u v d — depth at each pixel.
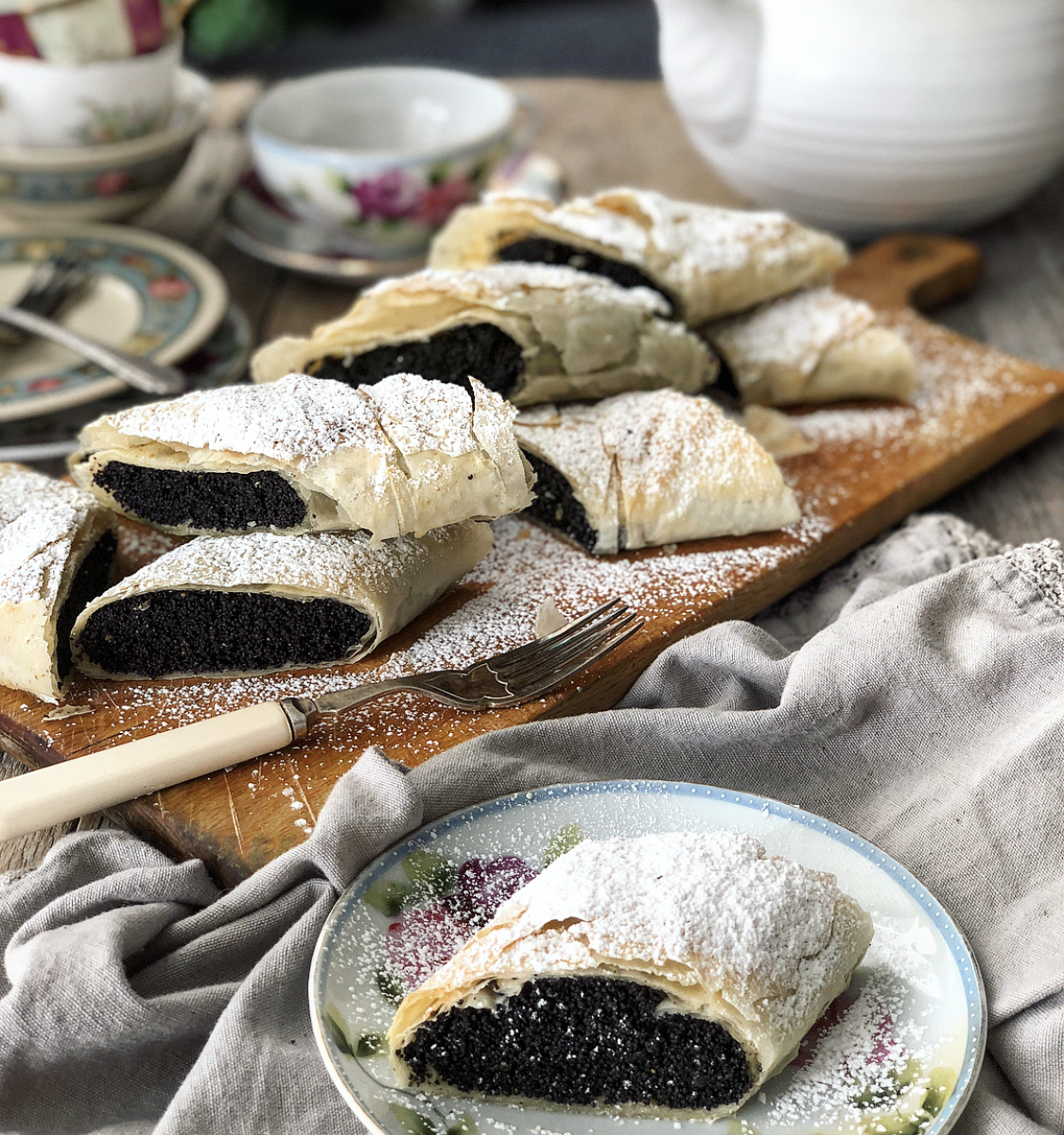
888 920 0.43
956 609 0.50
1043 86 0.71
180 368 0.67
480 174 0.76
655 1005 0.40
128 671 0.52
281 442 0.51
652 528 0.56
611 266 0.66
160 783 0.46
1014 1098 0.41
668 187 0.85
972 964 0.41
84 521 0.53
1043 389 0.66
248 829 0.46
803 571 0.57
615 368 0.62
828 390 0.65
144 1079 0.42
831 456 0.62
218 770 0.48
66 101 0.73
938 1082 0.39
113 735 0.49
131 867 0.45
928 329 0.71
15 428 0.63
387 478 0.51
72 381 0.64
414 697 0.50
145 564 0.56
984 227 0.85
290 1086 0.40
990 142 0.72
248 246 0.77
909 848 0.46
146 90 0.75
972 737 0.48
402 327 0.61
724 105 0.74
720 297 0.65
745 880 0.41
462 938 0.42
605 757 0.48
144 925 0.43
